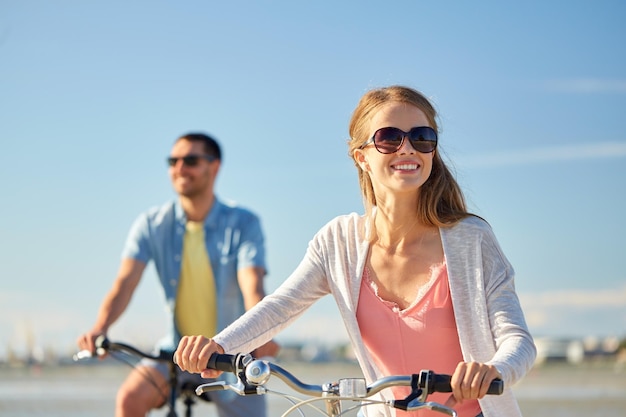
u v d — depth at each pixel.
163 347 6.37
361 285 3.82
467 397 3.01
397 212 3.78
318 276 3.92
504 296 3.62
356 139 3.89
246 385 3.25
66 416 8.94
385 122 3.76
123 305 6.32
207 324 6.32
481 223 3.72
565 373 16.89
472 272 3.65
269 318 3.78
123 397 5.80
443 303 3.68
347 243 3.88
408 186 3.66
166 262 6.38
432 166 3.87
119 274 6.39
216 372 3.39
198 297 6.34
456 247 3.69
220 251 6.31
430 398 3.66
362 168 3.94
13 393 11.82
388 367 3.75
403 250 3.79
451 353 3.67
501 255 3.68
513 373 3.23
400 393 3.70
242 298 6.36
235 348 3.61
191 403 5.82
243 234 6.32
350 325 3.79
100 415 9.04
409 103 3.78
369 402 3.13
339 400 3.20
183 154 6.38
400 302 3.76
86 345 5.58
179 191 6.39
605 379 15.26
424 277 3.74
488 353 3.60
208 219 6.36
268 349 6.02
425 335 3.67
